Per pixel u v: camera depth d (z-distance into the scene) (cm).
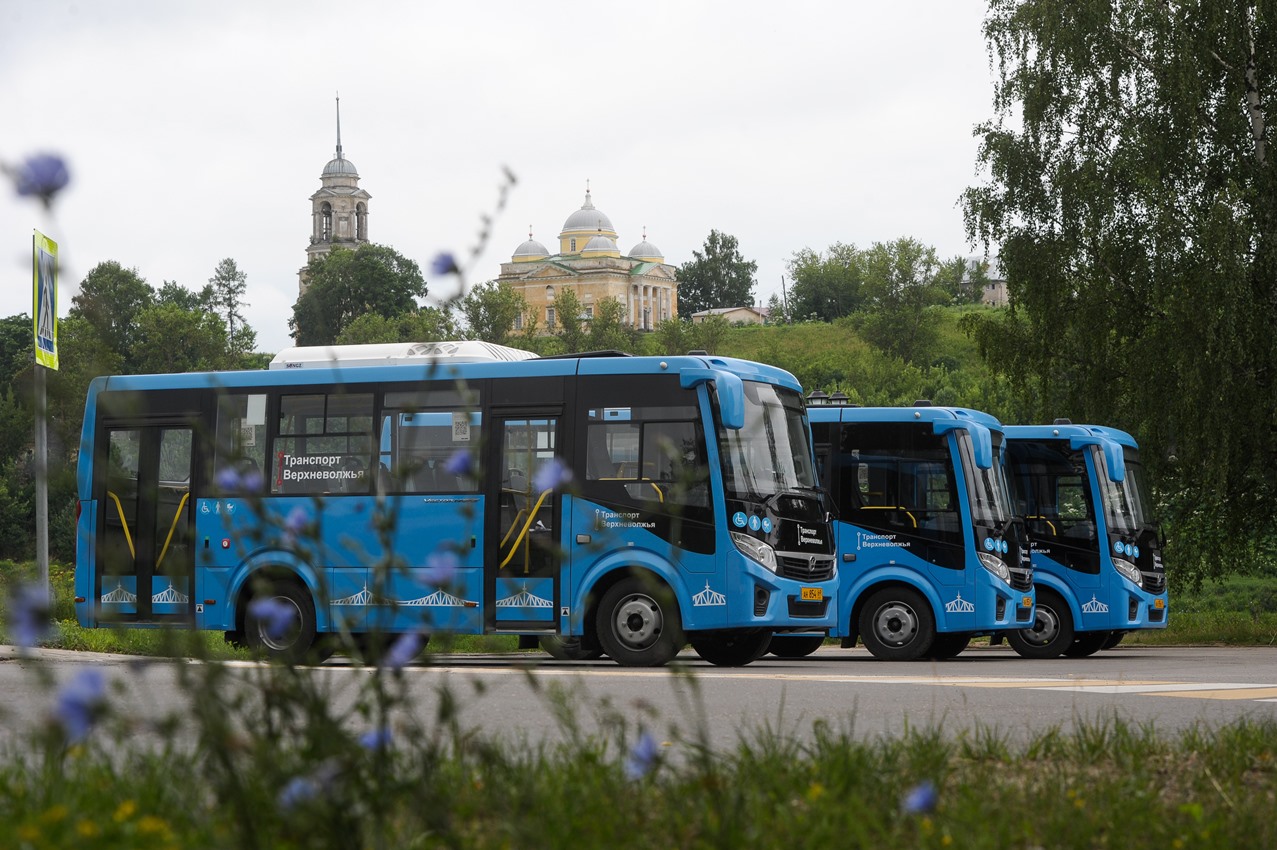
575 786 568
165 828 475
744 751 645
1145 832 552
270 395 1834
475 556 1730
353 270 14025
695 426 1686
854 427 2195
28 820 484
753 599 1664
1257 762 738
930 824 540
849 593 2166
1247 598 4959
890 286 15775
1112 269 3228
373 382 1803
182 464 1836
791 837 501
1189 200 3150
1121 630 2414
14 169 294
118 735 388
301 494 1802
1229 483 3128
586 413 1717
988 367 3503
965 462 2148
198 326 12244
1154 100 3234
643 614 1681
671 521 1673
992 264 3962
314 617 1766
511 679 1270
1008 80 3428
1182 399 2995
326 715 423
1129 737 788
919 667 1795
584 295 18212
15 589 324
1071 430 2431
